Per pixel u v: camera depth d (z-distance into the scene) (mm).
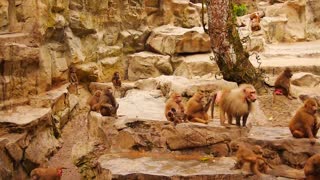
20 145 11953
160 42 19625
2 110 13102
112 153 10633
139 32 20312
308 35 22516
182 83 13805
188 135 10523
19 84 13781
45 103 14039
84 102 17281
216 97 11359
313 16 22562
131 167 9516
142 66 19156
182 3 21375
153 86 15852
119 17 19734
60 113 15086
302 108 9836
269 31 21719
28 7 14680
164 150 10711
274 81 14367
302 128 9781
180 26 21500
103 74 18625
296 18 23188
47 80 15164
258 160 9125
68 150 14078
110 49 19062
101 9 18578
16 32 14805
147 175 9039
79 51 17266
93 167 11078
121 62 19641
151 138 10836
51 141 13789
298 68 16000
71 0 17172
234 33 14078
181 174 9008
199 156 10320
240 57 14023
